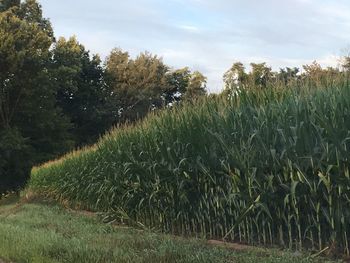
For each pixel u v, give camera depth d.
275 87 10.27
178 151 11.55
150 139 12.77
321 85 9.28
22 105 45.31
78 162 19.39
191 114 11.59
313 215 8.77
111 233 11.80
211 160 10.60
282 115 9.12
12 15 44.97
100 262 8.38
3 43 41.75
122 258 8.45
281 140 9.09
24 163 44.44
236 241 10.31
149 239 10.30
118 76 59.81
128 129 15.04
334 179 8.28
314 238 8.95
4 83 44.47
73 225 13.45
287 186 8.90
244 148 9.59
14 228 12.52
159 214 12.61
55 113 47.06
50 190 24.72
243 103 10.28
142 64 60.25
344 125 8.27
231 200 10.06
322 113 8.38
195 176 11.27
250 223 9.90
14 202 32.03
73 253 8.91
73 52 51.34
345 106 8.37
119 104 59.16
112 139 15.51
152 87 59.09
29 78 44.03
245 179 9.66
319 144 8.54
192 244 9.70
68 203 20.50
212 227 11.01
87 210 18.39
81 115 56.34
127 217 13.70
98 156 16.67
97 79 59.59
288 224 9.08
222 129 10.22
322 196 8.59
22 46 43.06
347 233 8.47
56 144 47.34
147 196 12.93
